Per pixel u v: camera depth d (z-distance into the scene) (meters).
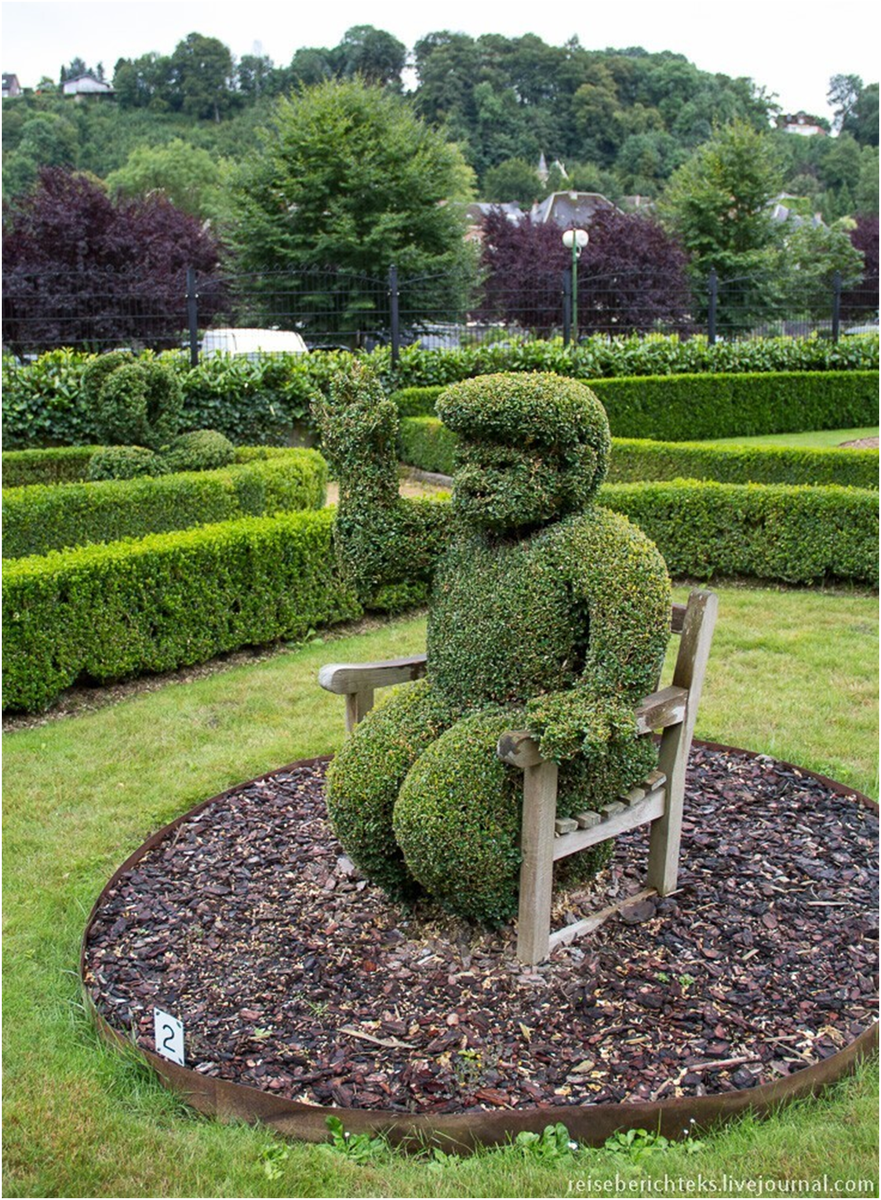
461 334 20.73
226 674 6.71
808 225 41.38
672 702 3.38
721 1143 2.54
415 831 3.15
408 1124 2.57
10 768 5.21
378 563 3.52
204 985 3.25
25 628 5.87
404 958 3.37
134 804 4.75
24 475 12.69
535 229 36.31
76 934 3.63
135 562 6.32
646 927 3.52
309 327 28.80
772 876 3.89
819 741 5.27
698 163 39.66
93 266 25.62
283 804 4.61
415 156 30.20
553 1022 3.00
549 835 3.11
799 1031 2.94
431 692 3.54
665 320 28.45
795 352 20.11
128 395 9.58
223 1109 2.71
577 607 3.20
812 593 8.29
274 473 9.93
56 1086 2.81
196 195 53.75
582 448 3.16
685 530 8.63
